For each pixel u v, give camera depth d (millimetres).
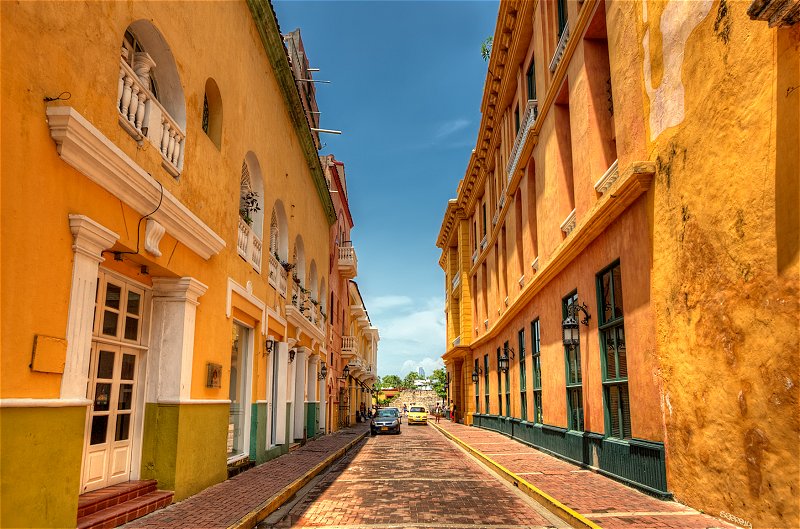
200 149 9289
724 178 6379
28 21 4957
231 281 10859
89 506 6441
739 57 6086
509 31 18953
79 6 5742
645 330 8531
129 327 8047
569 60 12766
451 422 37500
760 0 5129
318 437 23578
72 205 5625
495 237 24953
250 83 12727
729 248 6270
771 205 5523
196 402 8844
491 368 26094
